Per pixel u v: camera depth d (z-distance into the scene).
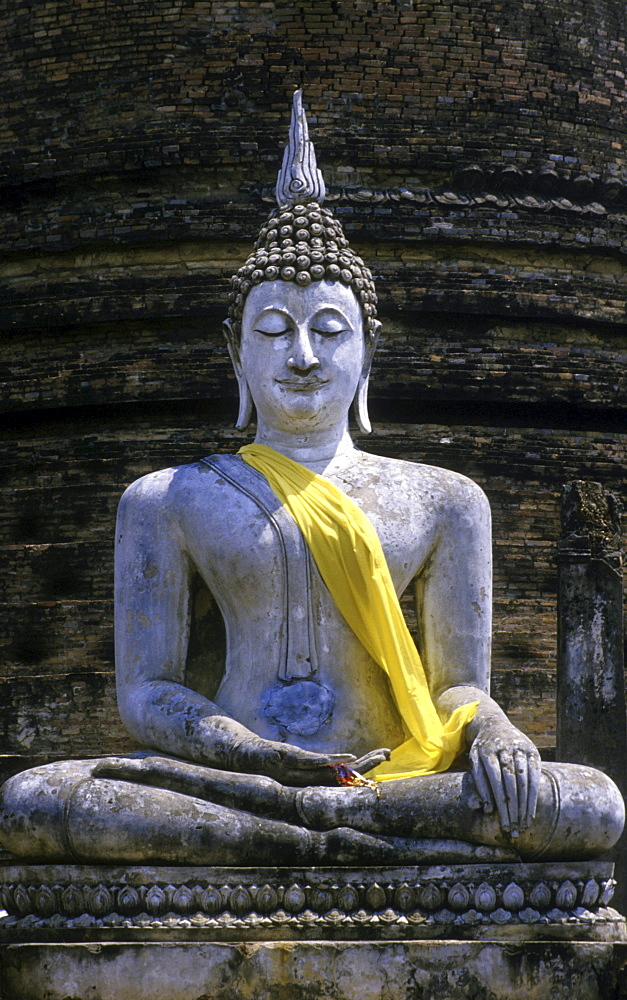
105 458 23.33
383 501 10.67
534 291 23.73
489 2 23.88
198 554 10.56
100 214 23.64
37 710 21.56
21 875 9.50
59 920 9.30
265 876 9.17
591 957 9.09
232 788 9.35
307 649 10.31
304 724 10.13
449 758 9.85
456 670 10.69
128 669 10.58
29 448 23.80
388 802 9.30
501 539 23.11
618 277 24.22
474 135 23.61
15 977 9.13
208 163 23.22
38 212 23.98
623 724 17.16
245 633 10.48
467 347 23.53
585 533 17.58
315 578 10.38
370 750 10.18
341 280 11.09
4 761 20.23
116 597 10.80
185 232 23.22
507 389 23.47
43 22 24.06
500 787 9.18
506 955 9.01
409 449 23.23
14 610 22.80
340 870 9.17
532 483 23.47
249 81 23.33
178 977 8.97
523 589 22.95
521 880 9.21
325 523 10.42
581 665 17.30
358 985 8.92
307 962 8.95
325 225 11.27
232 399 23.19
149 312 23.36
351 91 23.38
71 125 23.75
